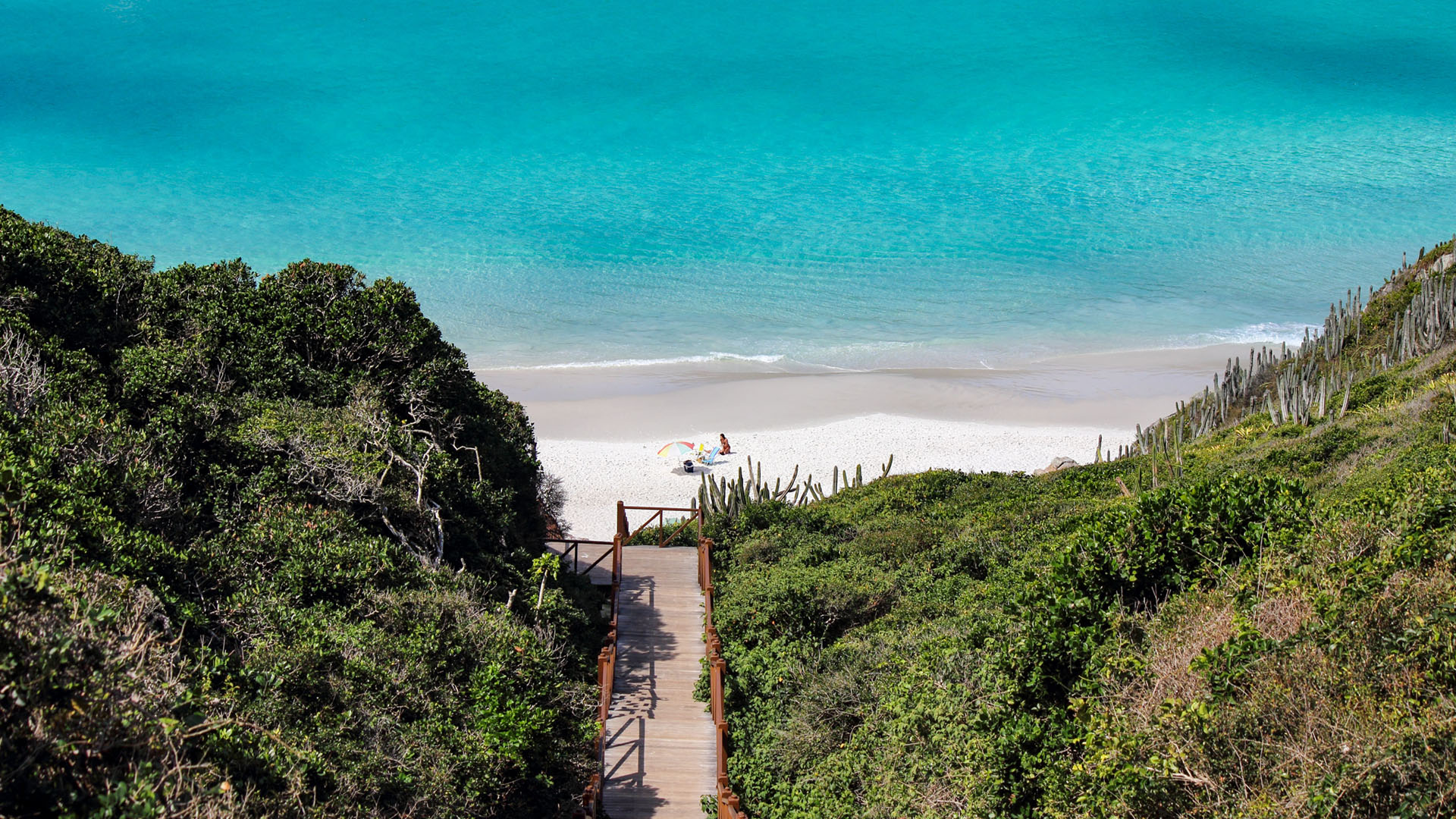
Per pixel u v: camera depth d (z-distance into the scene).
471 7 152.50
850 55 133.38
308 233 78.06
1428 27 138.50
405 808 10.62
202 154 95.69
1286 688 8.62
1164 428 32.47
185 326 18.08
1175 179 92.62
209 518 14.59
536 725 12.85
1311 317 63.16
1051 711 10.98
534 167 97.69
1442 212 82.19
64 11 134.75
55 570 9.20
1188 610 11.30
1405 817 6.98
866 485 30.62
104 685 7.79
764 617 18.27
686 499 37.66
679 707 16.72
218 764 8.76
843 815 12.56
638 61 131.12
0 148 92.94
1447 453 17.59
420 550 15.98
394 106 112.56
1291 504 12.72
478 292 68.56
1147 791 8.35
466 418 19.80
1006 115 111.44
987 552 20.17
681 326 63.00
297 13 144.25
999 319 64.00
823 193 91.31
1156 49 132.38
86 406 14.16
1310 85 118.31
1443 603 8.66
